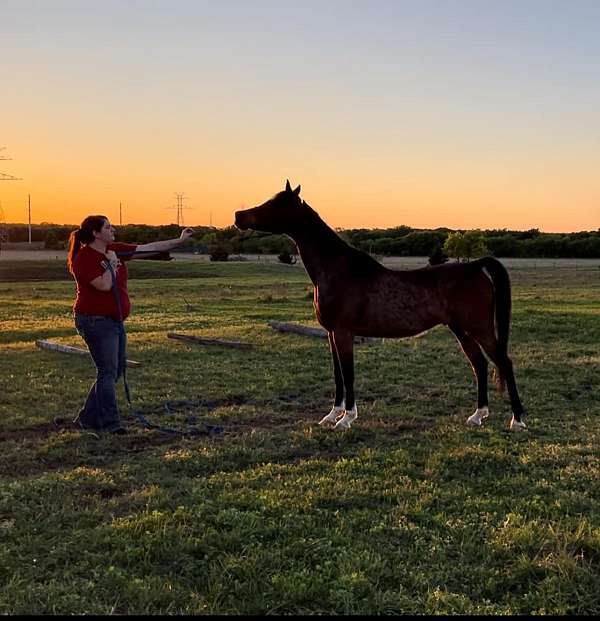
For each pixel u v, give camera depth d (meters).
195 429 7.33
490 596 3.70
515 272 56.09
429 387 9.64
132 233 67.25
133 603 3.54
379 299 7.25
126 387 7.50
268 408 8.44
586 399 8.88
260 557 4.00
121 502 4.99
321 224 7.44
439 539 4.32
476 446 6.42
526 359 11.46
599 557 4.08
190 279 48.44
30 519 4.66
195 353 12.19
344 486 5.29
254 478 5.50
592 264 74.88
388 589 3.69
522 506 4.89
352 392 7.44
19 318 20.52
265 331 14.78
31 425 7.44
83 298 7.09
